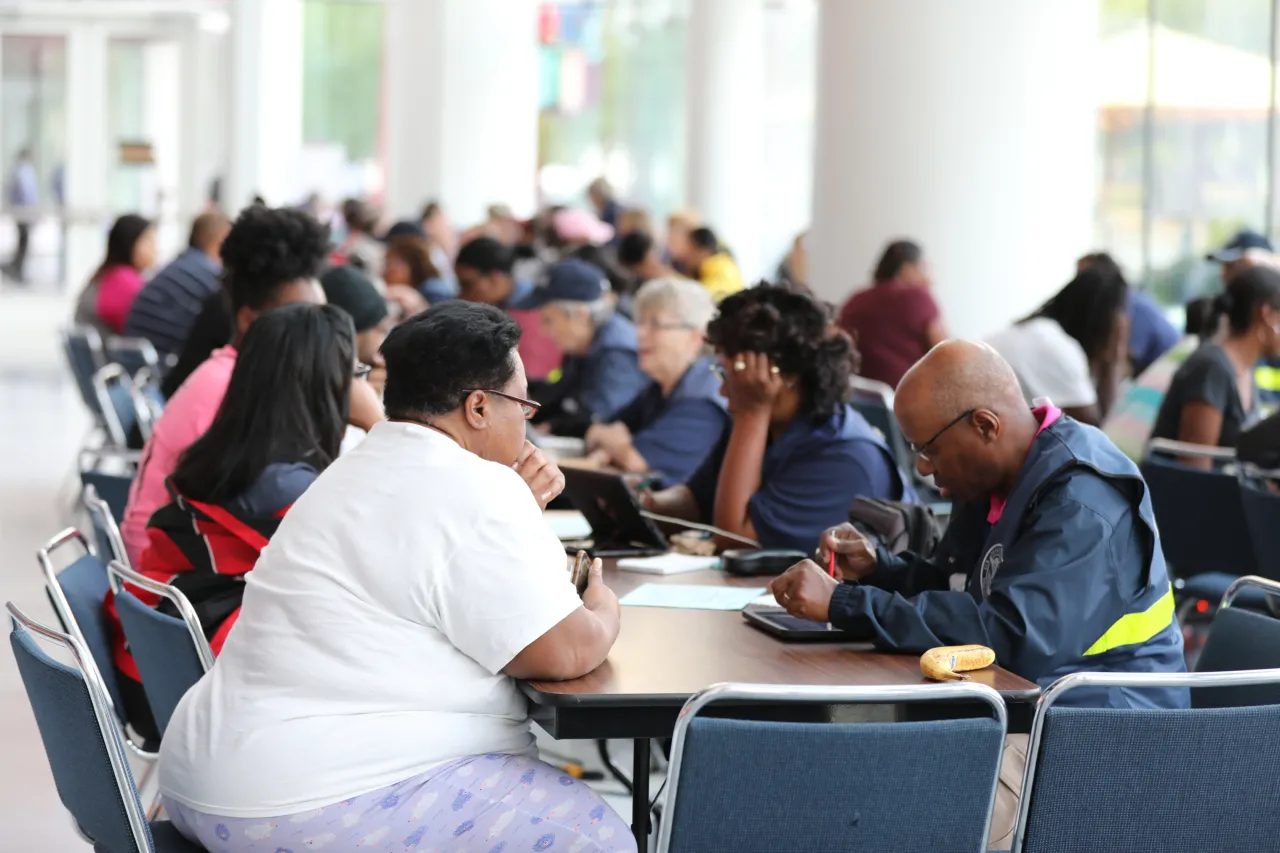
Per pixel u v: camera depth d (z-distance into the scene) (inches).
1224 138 364.8
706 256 410.0
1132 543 105.0
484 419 98.1
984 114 299.3
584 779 169.9
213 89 657.0
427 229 502.6
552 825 92.6
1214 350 207.8
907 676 97.3
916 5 298.0
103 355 358.0
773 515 147.5
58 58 641.6
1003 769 106.0
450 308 99.6
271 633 92.6
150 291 327.9
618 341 243.9
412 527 92.1
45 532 295.7
